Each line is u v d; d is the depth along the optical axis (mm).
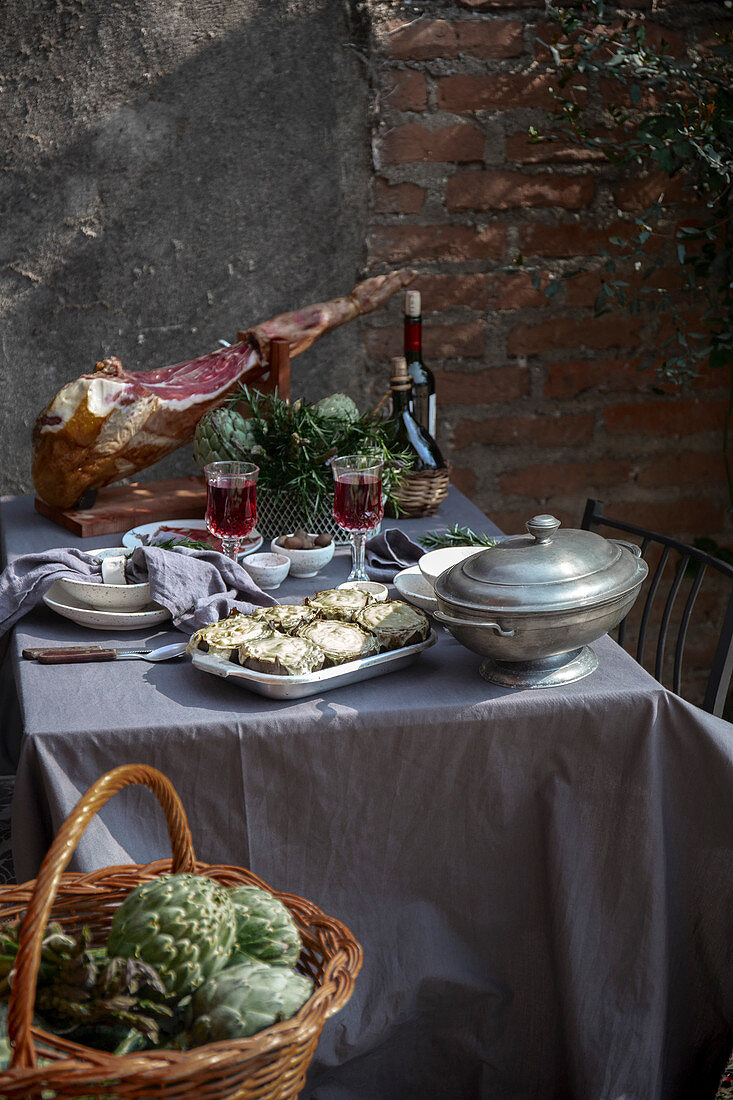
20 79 2199
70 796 1146
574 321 2496
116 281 2342
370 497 1502
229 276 2391
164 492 2008
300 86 2307
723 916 1283
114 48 2223
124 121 2260
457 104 2348
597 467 2596
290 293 2428
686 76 2207
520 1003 1324
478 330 2480
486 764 1226
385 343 2480
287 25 2271
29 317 2318
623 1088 1288
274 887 1233
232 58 2270
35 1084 708
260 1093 777
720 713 1533
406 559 1687
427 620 1322
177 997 836
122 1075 719
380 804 1225
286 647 1223
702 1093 1386
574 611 1175
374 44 2303
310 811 1213
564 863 1250
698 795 1258
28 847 1172
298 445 1681
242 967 852
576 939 1265
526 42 2330
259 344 1977
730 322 2383
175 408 1860
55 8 2178
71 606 1460
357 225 2408
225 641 1258
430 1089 1346
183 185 2320
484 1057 1330
